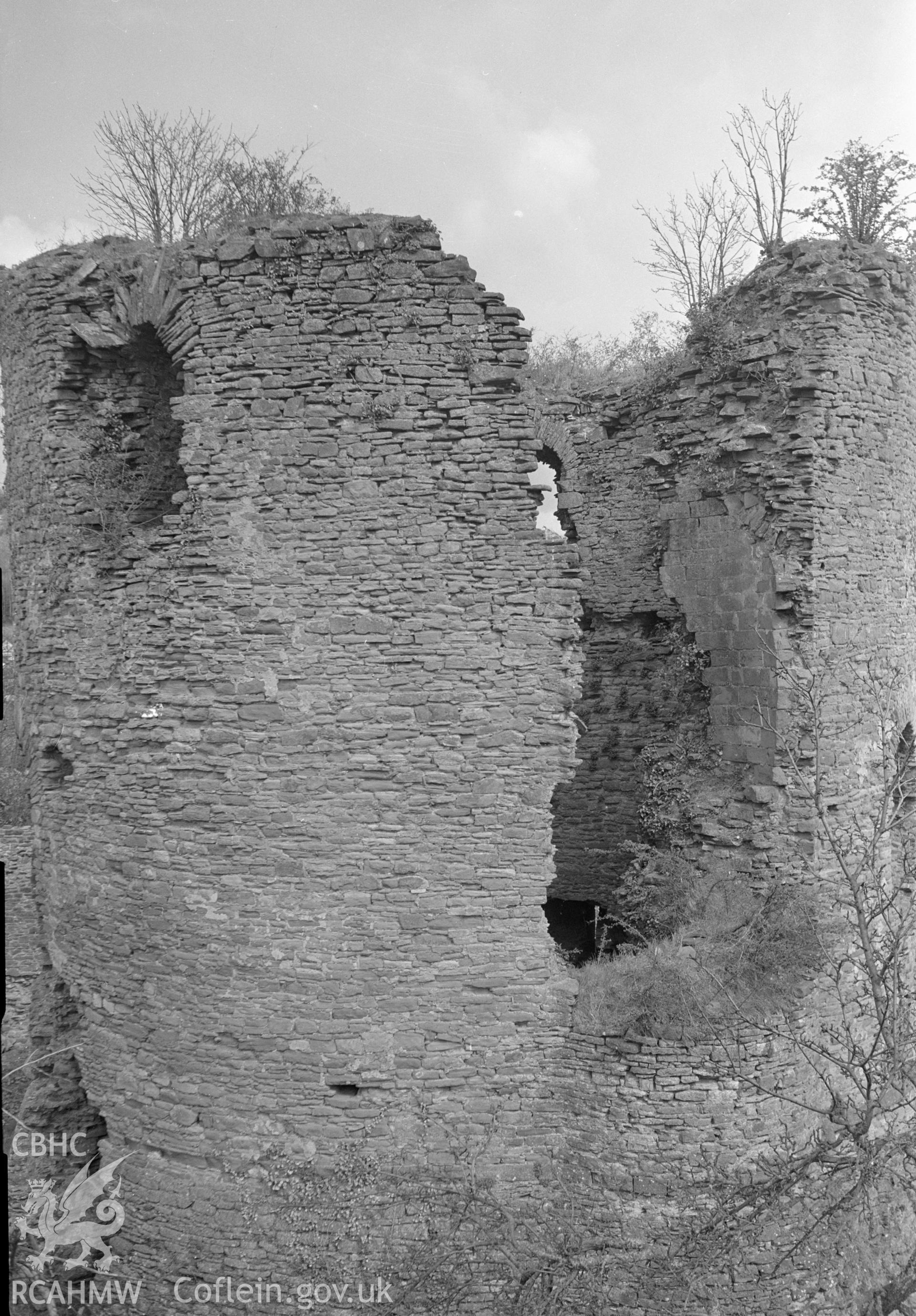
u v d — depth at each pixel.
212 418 9.55
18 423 11.25
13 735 15.22
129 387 10.99
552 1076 9.75
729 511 11.07
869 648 11.24
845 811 10.96
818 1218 9.00
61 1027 10.84
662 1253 9.33
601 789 14.16
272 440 9.45
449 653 9.48
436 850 9.54
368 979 9.52
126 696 10.12
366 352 9.30
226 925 9.66
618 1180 9.55
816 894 10.61
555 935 14.57
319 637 9.48
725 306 11.32
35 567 11.02
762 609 10.79
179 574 9.77
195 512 9.66
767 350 10.68
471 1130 9.62
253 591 9.52
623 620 13.61
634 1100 9.58
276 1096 9.61
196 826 9.73
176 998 9.87
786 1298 9.75
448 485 9.39
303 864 9.52
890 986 10.77
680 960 10.12
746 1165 9.60
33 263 10.78
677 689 11.98
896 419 11.31
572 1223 9.48
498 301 9.31
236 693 9.58
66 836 10.75
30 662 11.19
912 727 12.39
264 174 15.16
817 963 10.20
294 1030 9.55
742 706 11.05
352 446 9.38
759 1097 9.74
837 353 10.53
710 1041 9.62
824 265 10.52
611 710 13.91
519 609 9.52
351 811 9.50
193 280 9.52
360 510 9.40
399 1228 9.45
